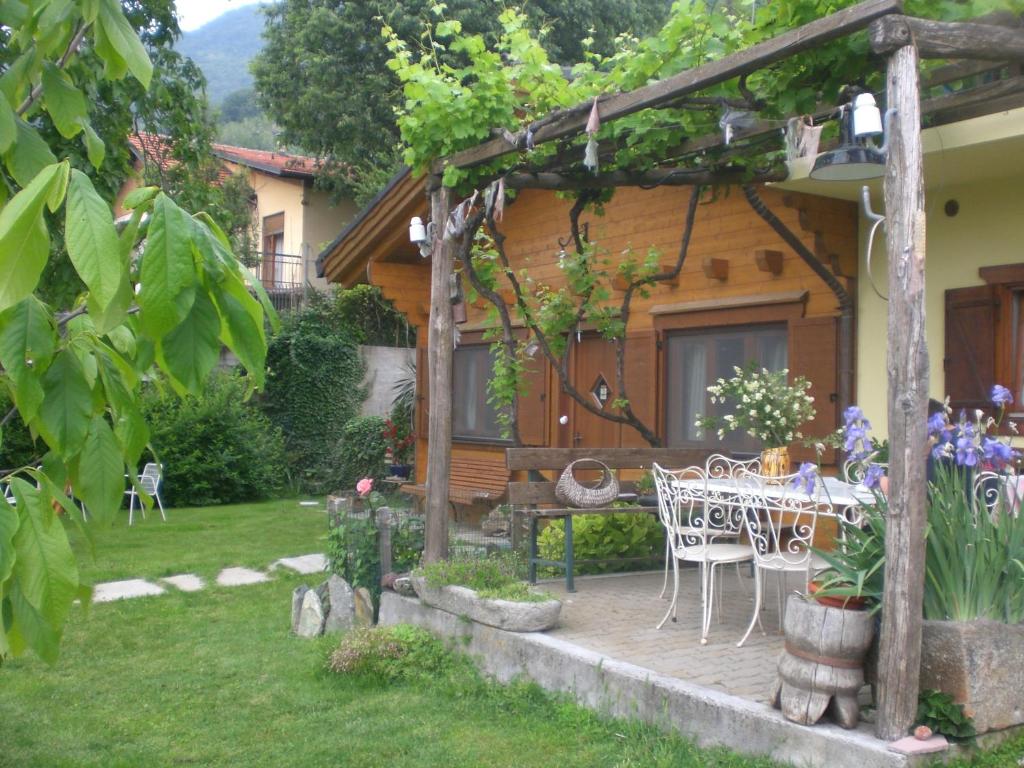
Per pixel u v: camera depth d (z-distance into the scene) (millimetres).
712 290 9109
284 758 4539
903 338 3621
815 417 7941
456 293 6660
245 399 2008
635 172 6883
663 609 6250
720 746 4121
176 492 15344
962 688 3662
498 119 6336
